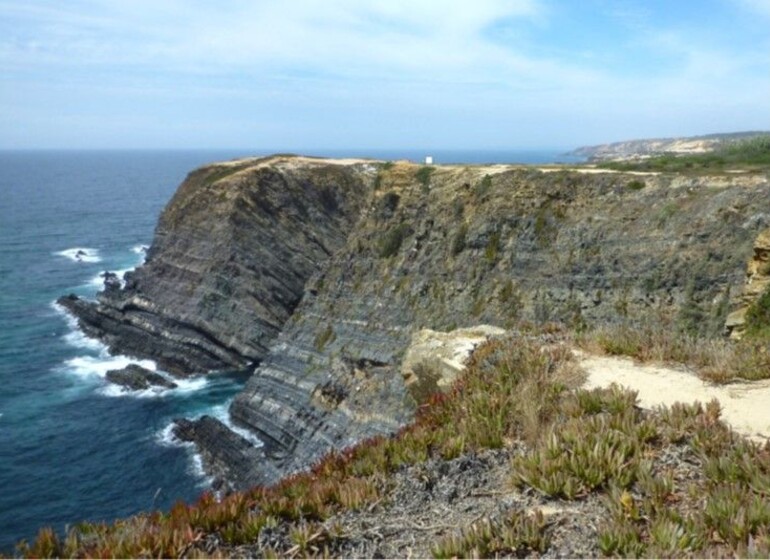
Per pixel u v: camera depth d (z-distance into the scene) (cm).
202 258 6303
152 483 3709
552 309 4316
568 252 4422
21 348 5869
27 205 17550
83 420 4459
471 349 1442
